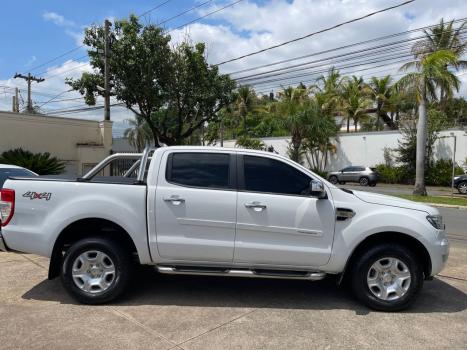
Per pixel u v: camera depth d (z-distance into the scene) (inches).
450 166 1198.3
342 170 1314.0
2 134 838.5
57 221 192.7
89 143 959.6
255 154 201.3
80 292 192.4
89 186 195.8
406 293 191.8
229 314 184.7
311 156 1537.9
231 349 152.6
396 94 866.8
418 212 197.9
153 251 192.4
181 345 154.9
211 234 192.7
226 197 193.0
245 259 193.0
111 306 191.5
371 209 195.9
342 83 1702.8
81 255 194.1
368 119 1654.8
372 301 191.9
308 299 205.5
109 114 941.8
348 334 167.2
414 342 160.9
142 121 1993.1
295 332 168.1
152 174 196.5
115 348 151.6
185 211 191.8
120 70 853.2
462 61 856.9
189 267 195.8
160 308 190.1
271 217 192.1
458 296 215.5
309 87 1651.1
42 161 788.0
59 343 154.7
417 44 839.1
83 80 892.6
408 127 1295.5
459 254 311.7
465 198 852.0
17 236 195.9
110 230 202.8
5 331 164.1
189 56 880.9
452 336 166.9
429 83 807.7
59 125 915.4
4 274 237.8
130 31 839.7
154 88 867.4
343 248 192.7
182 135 955.3
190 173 197.6
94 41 874.1
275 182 198.1
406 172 1280.8
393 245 193.9
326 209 193.8
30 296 203.2
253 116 1937.7
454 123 1283.2
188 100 906.1
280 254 192.1
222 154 200.7
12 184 199.6
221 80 930.1
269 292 214.1
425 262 200.5
